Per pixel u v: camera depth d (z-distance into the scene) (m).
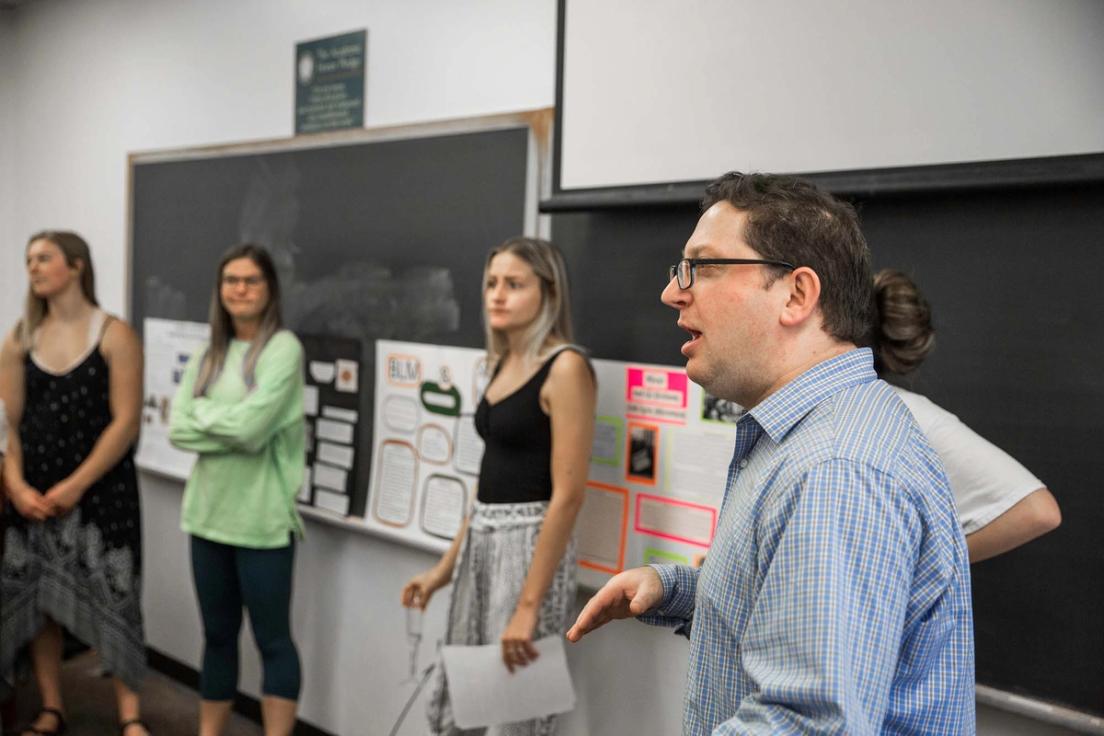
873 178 1.65
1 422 2.73
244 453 2.62
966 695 0.90
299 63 2.94
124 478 2.94
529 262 2.03
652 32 1.96
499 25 2.40
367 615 2.80
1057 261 1.54
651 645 2.15
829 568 0.79
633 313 2.12
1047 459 1.57
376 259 2.71
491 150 2.40
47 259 2.84
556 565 1.98
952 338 1.66
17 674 3.03
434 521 2.55
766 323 0.95
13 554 2.90
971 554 1.48
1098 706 1.53
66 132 3.92
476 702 1.98
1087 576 1.54
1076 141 1.46
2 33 4.18
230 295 2.62
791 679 0.78
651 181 1.98
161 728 3.10
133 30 3.56
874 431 0.88
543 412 2.02
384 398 2.70
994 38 1.53
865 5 1.66
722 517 0.99
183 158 3.35
